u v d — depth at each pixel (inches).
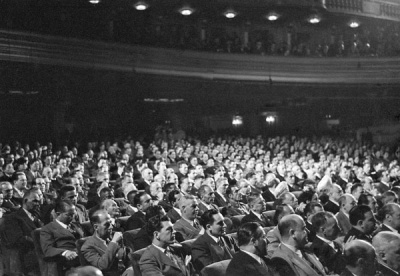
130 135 1090.7
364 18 1251.2
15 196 479.8
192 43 1143.6
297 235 279.3
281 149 1085.8
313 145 1133.1
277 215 377.1
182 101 1194.0
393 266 267.0
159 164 715.4
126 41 1051.3
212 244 332.5
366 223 337.1
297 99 1299.2
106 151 892.0
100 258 305.9
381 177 805.2
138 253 306.5
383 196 492.1
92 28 1013.2
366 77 1296.8
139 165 768.9
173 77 1105.4
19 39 867.4
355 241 239.5
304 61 1253.7
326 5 1151.0
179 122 1202.6
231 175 717.9
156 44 1096.8
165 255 301.4
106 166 701.9
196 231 376.8
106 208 361.7
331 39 1306.6
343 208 440.5
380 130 1336.1
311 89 1286.9
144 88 1107.3
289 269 274.2
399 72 1315.2
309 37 1299.2
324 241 326.6
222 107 1252.5
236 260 279.0
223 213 465.4
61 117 999.6
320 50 1274.6
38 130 965.2
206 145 1069.8
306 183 619.5
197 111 1222.9
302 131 1311.5
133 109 1127.6
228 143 1110.4
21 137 938.7
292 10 1157.1
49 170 585.9
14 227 369.1
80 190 527.5
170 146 1020.5
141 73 1053.8
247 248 282.0
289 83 1242.0
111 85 1047.0
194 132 1198.3
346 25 1299.2
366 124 1347.2
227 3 1091.9
